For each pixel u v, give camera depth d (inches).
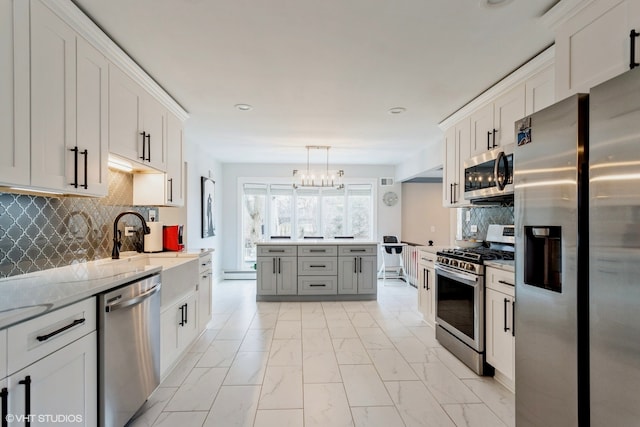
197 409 82.9
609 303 48.5
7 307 48.7
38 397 49.7
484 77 103.7
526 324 66.2
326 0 66.8
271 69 98.5
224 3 67.6
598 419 50.6
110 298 66.6
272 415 80.5
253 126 159.9
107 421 65.2
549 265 65.2
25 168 58.1
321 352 118.6
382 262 266.1
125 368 71.9
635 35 53.1
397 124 156.5
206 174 222.7
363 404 85.5
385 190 277.3
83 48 73.1
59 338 53.9
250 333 138.2
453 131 142.5
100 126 79.6
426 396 89.6
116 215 112.0
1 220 68.7
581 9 63.6
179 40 82.3
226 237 264.1
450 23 75.0
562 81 68.7
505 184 99.3
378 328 144.9
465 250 131.9
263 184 272.4
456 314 115.2
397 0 66.9
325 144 199.3
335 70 99.2
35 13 59.8
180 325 108.3
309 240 208.2
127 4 67.8
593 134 51.4
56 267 84.3
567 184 56.0
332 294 193.3
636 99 44.3
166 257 121.2
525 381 66.6
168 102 119.0
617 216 47.2
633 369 45.1
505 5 68.4
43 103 62.0
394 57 91.0
